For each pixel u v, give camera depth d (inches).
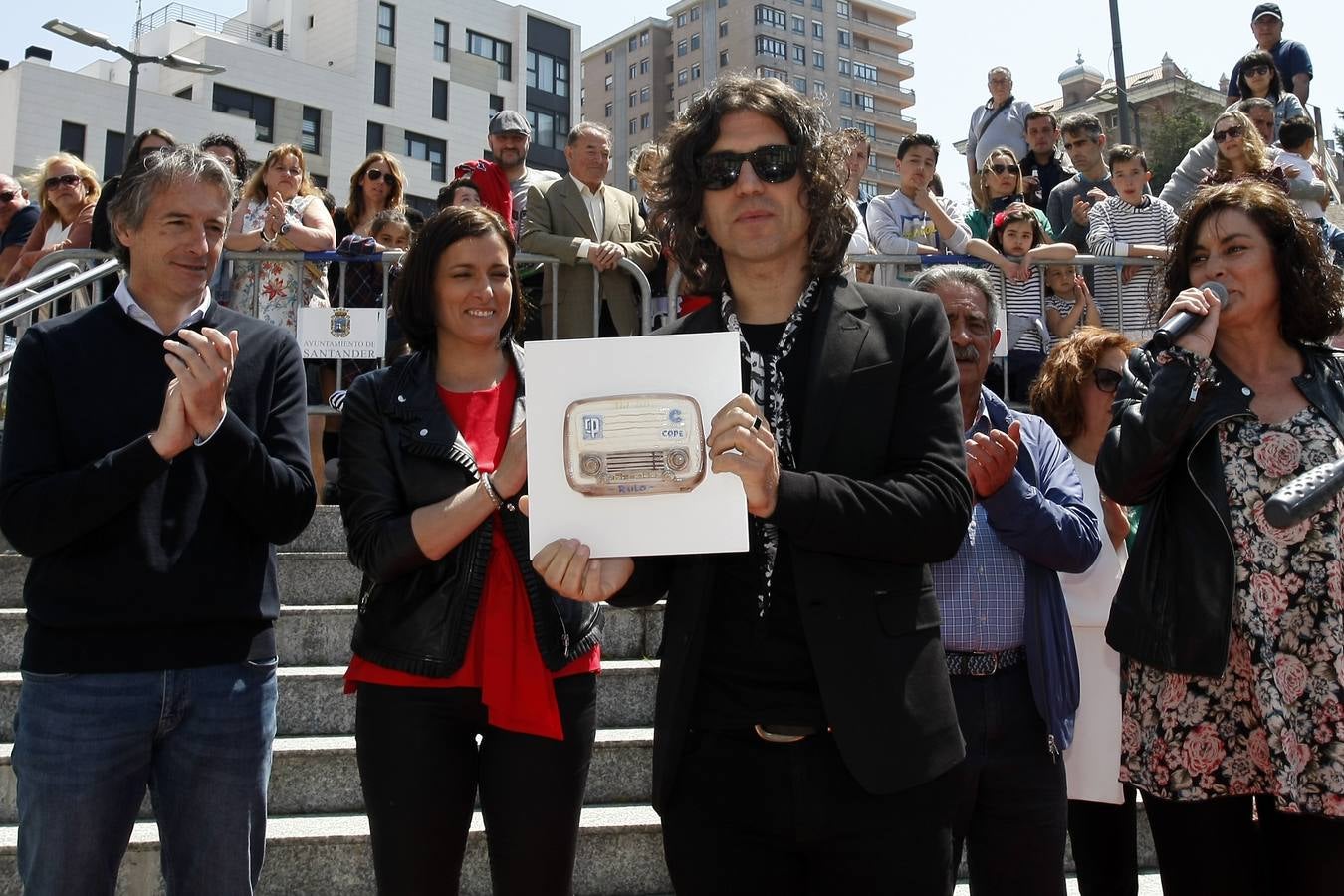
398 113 1705.2
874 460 66.5
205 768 86.5
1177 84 1417.3
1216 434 87.7
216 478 87.9
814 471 65.6
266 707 90.3
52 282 213.6
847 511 61.0
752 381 69.6
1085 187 276.5
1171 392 83.4
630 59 3639.3
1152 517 89.7
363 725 87.7
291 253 211.5
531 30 1895.9
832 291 70.6
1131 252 232.4
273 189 221.9
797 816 66.2
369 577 90.0
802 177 71.2
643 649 152.9
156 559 84.3
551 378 64.7
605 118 3700.8
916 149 232.4
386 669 86.8
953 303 103.3
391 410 91.9
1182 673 84.9
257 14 1862.7
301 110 1608.0
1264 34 346.6
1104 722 106.7
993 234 230.7
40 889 81.4
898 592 66.5
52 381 86.5
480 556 87.8
